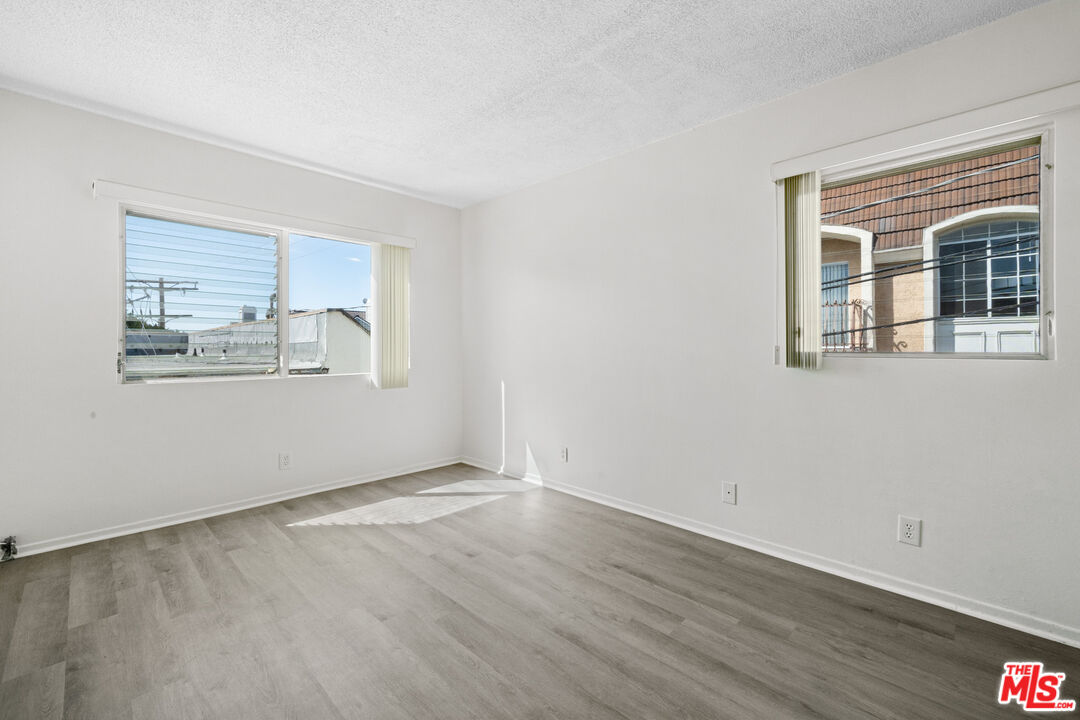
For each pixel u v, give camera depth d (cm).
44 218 270
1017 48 199
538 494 384
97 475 288
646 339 332
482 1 193
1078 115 188
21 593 228
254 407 351
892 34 213
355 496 377
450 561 265
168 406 314
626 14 201
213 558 267
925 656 185
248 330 354
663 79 250
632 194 339
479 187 419
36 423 269
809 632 200
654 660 183
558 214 390
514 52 228
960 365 215
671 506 321
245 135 315
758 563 263
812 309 253
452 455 480
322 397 388
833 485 252
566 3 194
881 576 237
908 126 225
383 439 427
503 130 309
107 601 222
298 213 368
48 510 273
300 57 231
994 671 176
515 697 164
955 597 217
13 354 262
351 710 157
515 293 429
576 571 254
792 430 265
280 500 365
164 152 308
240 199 339
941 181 224
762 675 174
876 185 242
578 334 377
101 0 190
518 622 207
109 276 291
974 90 209
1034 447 199
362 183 406
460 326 486
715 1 193
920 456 226
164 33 212
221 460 336
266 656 184
